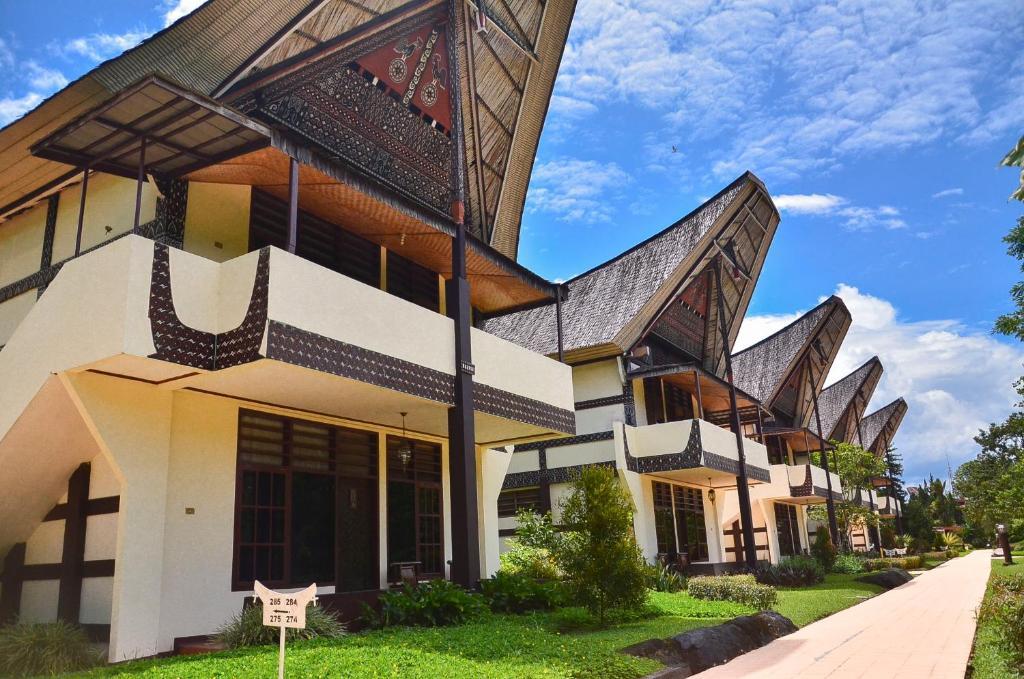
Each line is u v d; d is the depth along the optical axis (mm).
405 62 12336
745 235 23734
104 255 7934
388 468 12750
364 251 12562
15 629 8234
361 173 10164
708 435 19406
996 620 9484
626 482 18797
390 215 11516
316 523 11070
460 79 13852
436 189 13078
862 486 36531
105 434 8266
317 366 8344
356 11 11055
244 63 9578
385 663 6715
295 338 8109
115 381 8477
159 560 8602
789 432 29391
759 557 28125
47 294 8602
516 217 16391
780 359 30781
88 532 9414
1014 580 12562
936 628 11578
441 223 11742
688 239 21391
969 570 26984
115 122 8188
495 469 15594
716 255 22500
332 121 11094
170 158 9055
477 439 14602
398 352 9844
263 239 10586
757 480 22938
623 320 20141
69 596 9188
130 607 8219
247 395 9852
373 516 12203
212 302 8305
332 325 8703
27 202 11383
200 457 9430
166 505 8898
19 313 11328
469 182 14891
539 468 20500
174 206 9516
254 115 10000
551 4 15125
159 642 8516
